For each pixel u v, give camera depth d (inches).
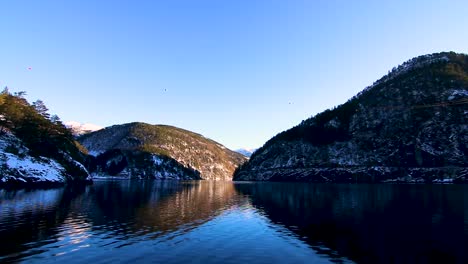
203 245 1111.6
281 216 1812.3
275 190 4365.2
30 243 1080.2
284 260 946.7
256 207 2269.9
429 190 3846.0
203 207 2239.2
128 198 2822.3
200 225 1491.1
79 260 908.6
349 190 4094.5
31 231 1264.8
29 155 4323.3
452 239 1205.1
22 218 1561.3
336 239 1218.6
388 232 1343.5
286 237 1255.5
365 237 1255.5
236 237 1244.5
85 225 1421.0
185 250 1041.5
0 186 3405.5
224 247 1088.8
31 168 3996.1
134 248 1048.2
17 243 1076.5
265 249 1069.1
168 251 1024.2
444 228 1416.1
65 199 2485.2
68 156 5393.7
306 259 959.0
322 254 1012.5
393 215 1812.3
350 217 1765.5
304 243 1156.5
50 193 2977.4
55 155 5128.0
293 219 1702.8
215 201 2716.5
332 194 3449.8
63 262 887.7
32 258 916.6
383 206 2253.9
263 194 3602.4
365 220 1657.2
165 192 3885.3
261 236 1268.5
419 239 1208.2
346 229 1419.8
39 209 1879.9
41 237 1167.0
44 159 4559.5
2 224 1400.1
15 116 4692.4
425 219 1657.2
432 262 932.0
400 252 1031.6
